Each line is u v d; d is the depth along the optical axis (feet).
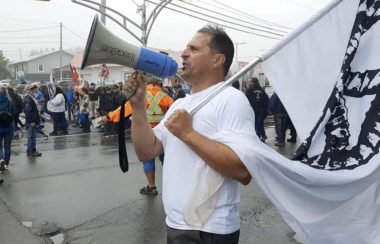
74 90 62.90
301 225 5.71
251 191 21.30
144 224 16.67
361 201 5.95
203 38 6.32
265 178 5.57
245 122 5.90
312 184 5.69
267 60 6.43
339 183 5.75
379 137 5.97
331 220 5.83
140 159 7.12
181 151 6.17
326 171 5.79
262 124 40.09
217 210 5.93
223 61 6.34
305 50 6.57
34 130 32.83
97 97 53.62
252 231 15.70
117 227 16.38
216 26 6.50
